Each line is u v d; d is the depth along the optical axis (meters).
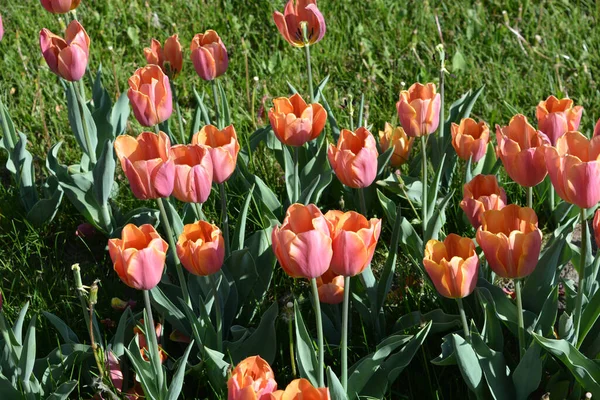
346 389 1.72
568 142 1.69
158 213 2.14
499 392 1.75
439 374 1.88
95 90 2.26
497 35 2.92
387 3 3.18
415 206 2.20
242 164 2.18
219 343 1.84
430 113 1.89
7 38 3.09
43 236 2.26
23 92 2.73
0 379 1.78
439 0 3.18
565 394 1.79
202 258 1.70
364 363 1.76
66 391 1.79
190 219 2.07
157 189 1.71
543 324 1.80
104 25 3.13
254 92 2.51
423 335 1.78
